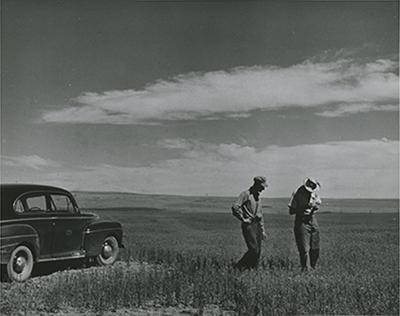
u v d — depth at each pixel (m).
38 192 11.47
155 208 65.00
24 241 10.70
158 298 8.91
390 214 55.38
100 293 8.67
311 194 11.70
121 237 13.35
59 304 8.40
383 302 8.10
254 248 11.43
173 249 15.30
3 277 10.41
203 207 73.88
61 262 12.78
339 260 12.69
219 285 9.32
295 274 10.60
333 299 8.12
